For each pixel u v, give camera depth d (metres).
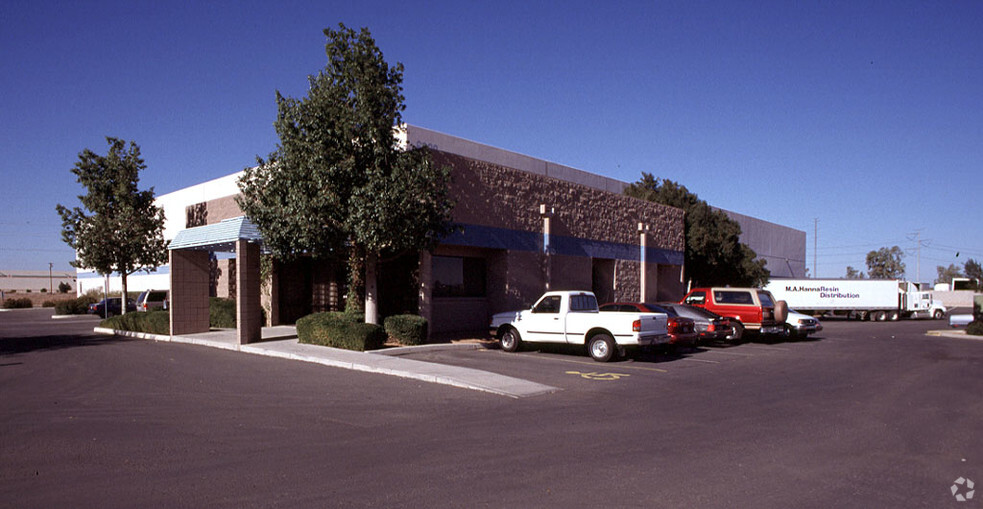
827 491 5.78
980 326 25.62
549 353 17.16
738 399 10.62
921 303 40.47
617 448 7.29
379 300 20.38
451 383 11.88
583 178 39.47
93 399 10.23
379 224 15.24
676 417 9.09
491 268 22.28
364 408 9.59
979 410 9.76
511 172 22.33
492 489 5.77
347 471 6.31
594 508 5.28
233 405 9.77
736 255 35.91
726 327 19.66
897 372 14.26
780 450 7.24
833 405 10.11
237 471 6.30
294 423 8.52
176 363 14.77
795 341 23.00
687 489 5.80
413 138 29.05
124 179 26.61
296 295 24.70
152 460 6.70
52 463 6.59
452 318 21.02
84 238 25.70
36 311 51.28
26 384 11.76
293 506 5.29
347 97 16.44
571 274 25.12
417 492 5.67
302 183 15.76
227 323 23.72
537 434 7.96
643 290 29.70
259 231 16.98
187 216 29.77
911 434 8.09
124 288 27.23
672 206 35.81
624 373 13.66
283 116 16.17
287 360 15.31
